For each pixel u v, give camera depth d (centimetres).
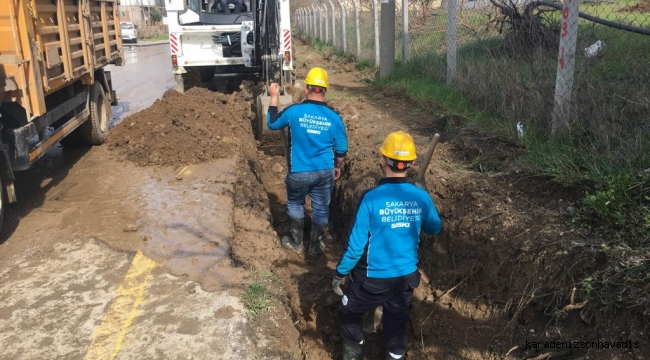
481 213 464
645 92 534
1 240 492
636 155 439
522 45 847
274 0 786
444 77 973
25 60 503
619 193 398
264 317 377
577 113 533
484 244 446
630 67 645
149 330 358
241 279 419
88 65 712
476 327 419
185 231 495
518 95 652
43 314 376
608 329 333
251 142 794
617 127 485
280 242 563
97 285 411
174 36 1039
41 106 530
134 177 645
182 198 571
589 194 430
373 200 349
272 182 759
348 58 1694
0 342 348
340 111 918
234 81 1279
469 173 544
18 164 516
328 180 532
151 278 419
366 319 445
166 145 710
